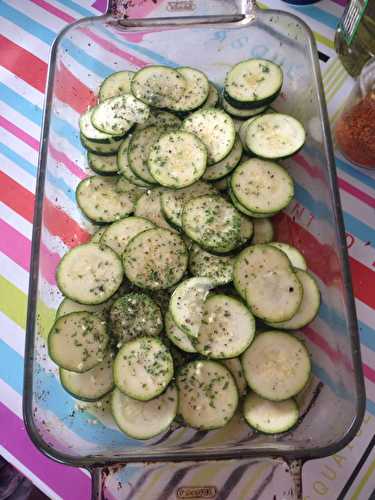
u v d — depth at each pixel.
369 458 0.28
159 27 0.35
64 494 0.28
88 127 0.34
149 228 0.31
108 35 0.36
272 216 0.33
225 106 0.35
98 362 0.28
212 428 0.27
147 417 0.27
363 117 0.31
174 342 0.28
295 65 0.35
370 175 0.34
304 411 0.28
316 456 0.24
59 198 0.33
